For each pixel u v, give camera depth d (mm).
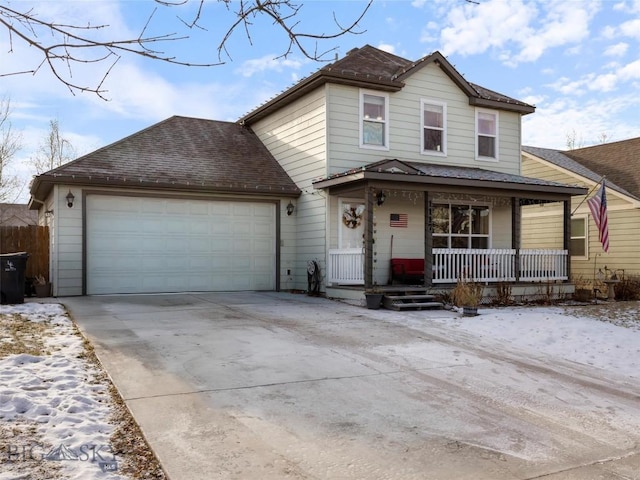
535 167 20797
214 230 15016
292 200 15953
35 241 13688
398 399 5777
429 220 13219
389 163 13953
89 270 13492
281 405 5414
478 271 13961
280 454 4246
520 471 4102
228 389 5836
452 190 13414
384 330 9570
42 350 6980
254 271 15531
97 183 13266
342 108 14484
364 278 12672
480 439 4734
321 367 6922
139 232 14078
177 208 14547
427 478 3924
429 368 7117
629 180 18641
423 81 15742
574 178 19250
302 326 9695
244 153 16984
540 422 5250
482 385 6449
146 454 4180
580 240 19031
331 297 14000
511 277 14383
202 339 8273
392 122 15219
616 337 9305
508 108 17031
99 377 6039
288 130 16328
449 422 5137
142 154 15102
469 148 16516
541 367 7484
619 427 5188
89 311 10648
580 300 14703
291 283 15922
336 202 14492
